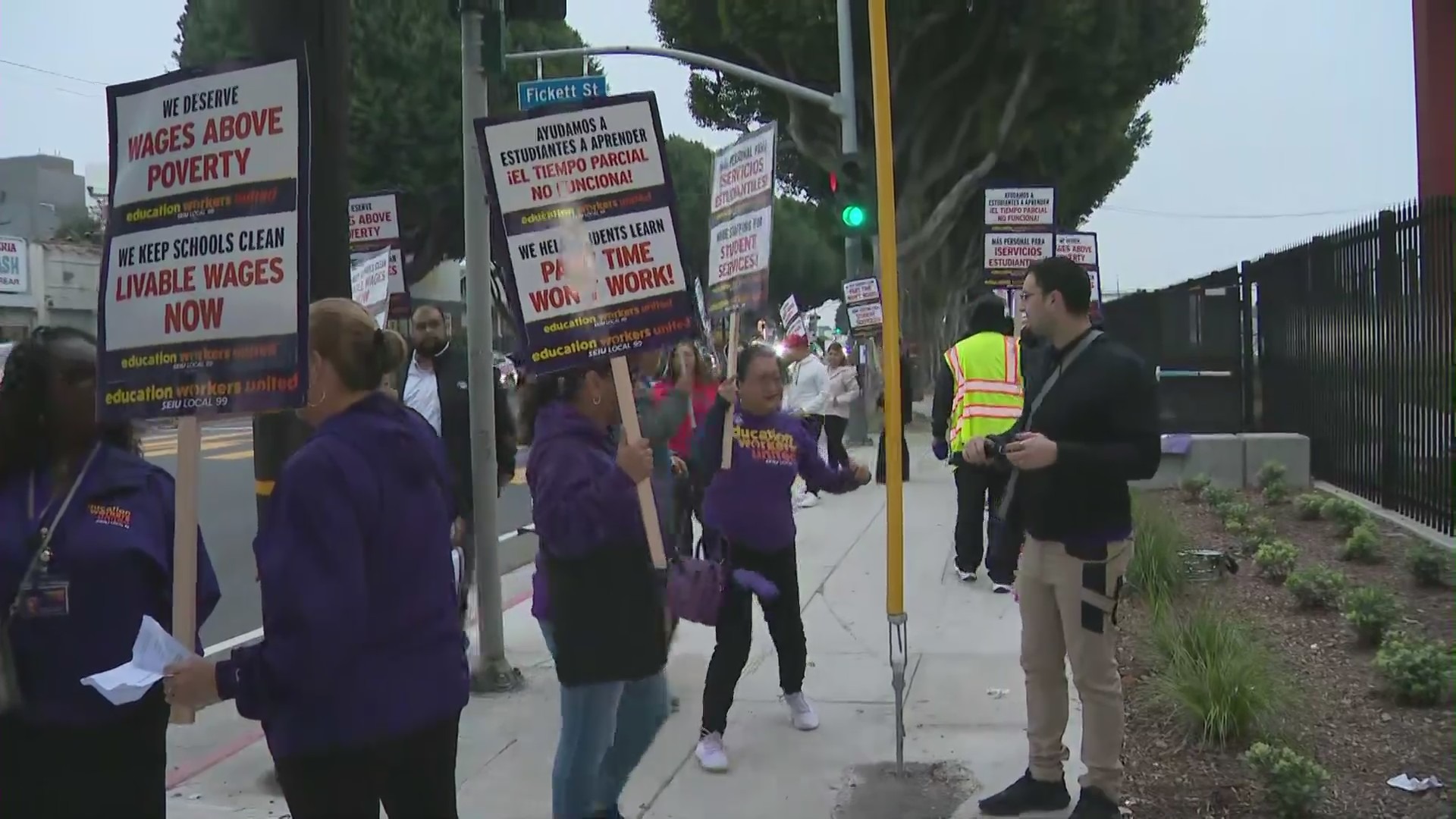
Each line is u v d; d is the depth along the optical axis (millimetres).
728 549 5238
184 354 2738
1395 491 10148
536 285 3730
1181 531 8578
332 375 2719
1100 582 4070
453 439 6633
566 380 3672
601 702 3547
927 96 25469
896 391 4777
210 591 3043
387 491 2629
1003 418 7789
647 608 3518
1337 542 8977
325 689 2475
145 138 2832
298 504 2500
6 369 2828
